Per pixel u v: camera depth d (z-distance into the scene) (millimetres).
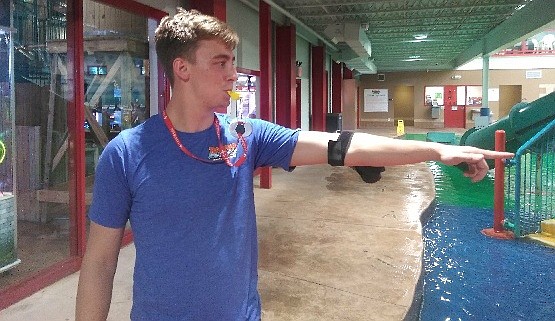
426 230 5727
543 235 5277
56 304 3336
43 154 5672
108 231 1212
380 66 26031
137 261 1209
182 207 1152
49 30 5578
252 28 8977
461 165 1186
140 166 1165
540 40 26125
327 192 7395
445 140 17750
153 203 1150
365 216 5809
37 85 5598
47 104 5648
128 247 4578
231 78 1186
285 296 3422
